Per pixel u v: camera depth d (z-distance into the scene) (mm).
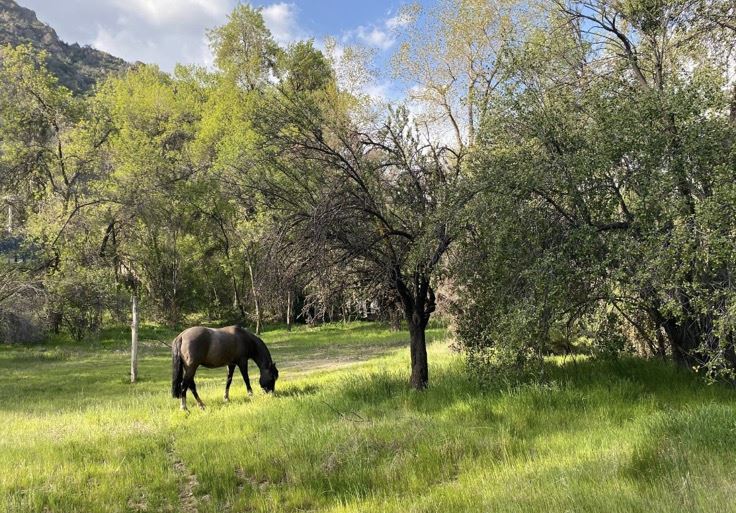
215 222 37938
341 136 10453
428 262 10078
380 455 6820
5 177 31328
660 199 7824
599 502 4527
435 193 10656
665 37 10172
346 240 10141
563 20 11922
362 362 19031
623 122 8367
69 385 16969
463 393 9680
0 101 32344
